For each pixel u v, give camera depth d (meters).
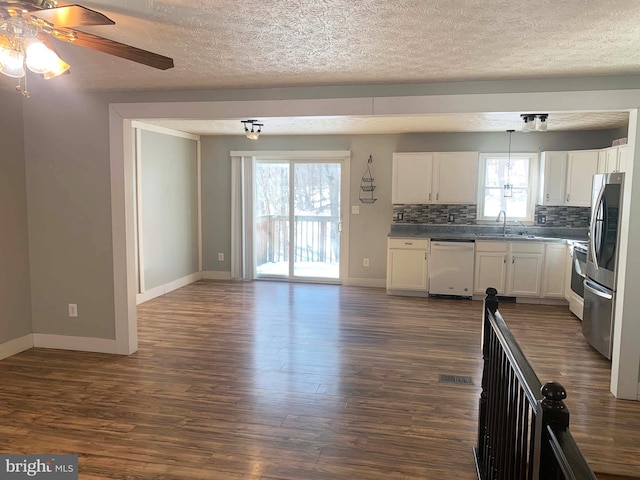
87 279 4.21
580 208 6.40
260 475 2.45
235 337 4.70
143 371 3.82
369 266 7.18
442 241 6.28
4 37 1.82
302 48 2.71
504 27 2.34
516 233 6.63
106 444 2.73
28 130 4.17
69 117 4.08
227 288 7.00
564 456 1.10
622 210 3.51
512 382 1.94
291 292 6.73
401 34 2.45
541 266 6.02
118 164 4.03
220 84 3.65
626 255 3.33
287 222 7.51
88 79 3.51
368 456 2.63
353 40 2.56
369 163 7.02
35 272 4.31
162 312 5.64
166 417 3.05
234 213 7.51
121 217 4.08
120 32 2.43
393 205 6.99
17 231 4.18
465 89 3.49
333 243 7.36
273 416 3.08
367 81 3.51
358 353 4.26
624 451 2.72
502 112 3.46
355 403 3.27
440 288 6.35
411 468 2.52
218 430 2.90
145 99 3.94
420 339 4.65
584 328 4.54
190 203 7.35
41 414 3.09
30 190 4.23
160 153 6.47
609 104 3.29
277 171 7.48
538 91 3.39
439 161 6.55
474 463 2.57
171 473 2.46
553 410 1.29
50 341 4.35
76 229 4.18
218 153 7.50
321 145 7.14
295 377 3.71
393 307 5.90
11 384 3.55
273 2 2.02
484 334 2.61
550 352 4.33
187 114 3.89
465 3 2.03
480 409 2.60
